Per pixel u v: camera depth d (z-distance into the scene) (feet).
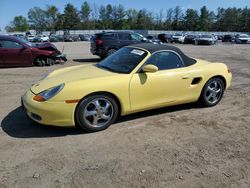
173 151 12.34
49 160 11.43
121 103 14.48
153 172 10.66
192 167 11.07
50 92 13.30
